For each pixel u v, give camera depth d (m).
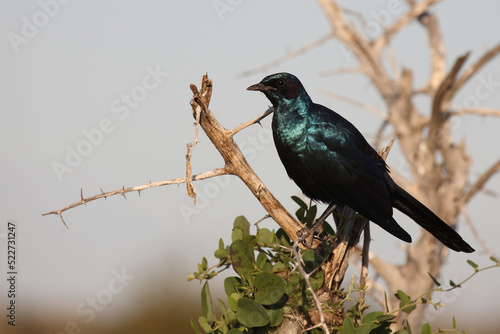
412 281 14.48
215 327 7.01
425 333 6.79
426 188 15.27
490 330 19.28
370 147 10.59
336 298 7.70
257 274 7.17
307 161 10.28
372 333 7.13
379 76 16.17
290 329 7.22
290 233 8.25
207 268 8.30
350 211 10.30
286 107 10.41
